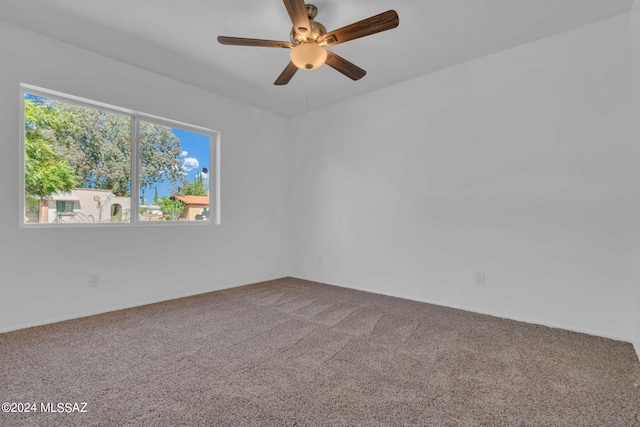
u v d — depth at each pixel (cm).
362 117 349
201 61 273
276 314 262
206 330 226
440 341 207
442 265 289
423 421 127
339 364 176
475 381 158
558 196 230
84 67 254
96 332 220
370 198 342
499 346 199
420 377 162
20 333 216
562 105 228
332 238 379
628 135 204
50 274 238
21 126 230
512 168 250
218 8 202
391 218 325
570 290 226
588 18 212
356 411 134
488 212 262
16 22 219
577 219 222
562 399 142
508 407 137
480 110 266
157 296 299
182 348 195
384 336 216
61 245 243
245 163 378
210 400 141
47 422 125
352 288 357
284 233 427
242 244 374
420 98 303
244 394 146
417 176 305
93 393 145
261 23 219
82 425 123
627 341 205
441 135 289
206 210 350
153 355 185
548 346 199
